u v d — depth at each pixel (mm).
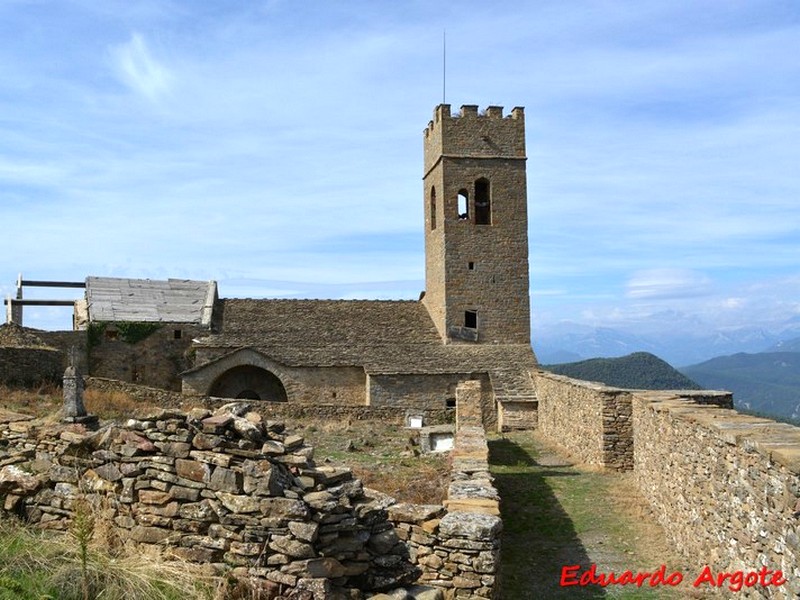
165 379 39531
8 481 8867
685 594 10344
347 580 7816
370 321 42625
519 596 10469
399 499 14000
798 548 7137
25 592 6840
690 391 18469
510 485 17891
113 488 8336
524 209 42625
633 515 14875
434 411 32031
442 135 42281
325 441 24531
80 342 38250
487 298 41875
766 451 8070
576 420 22719
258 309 42688
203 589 7250
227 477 7770
